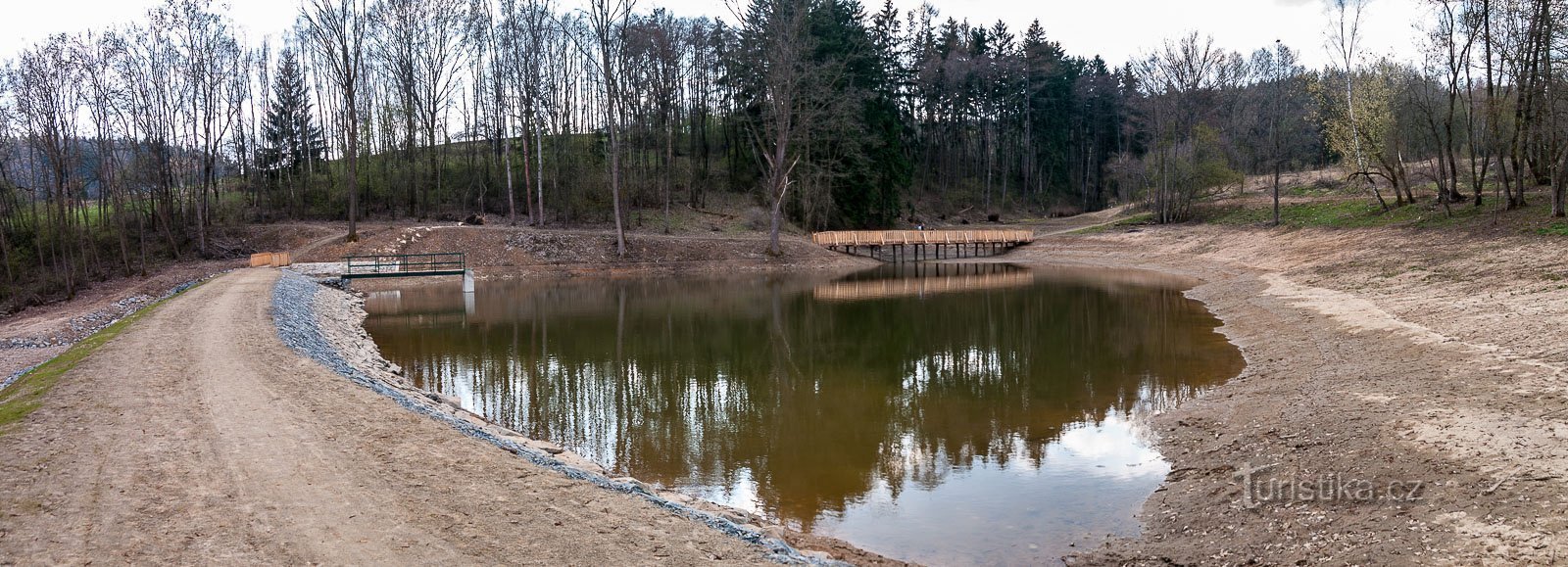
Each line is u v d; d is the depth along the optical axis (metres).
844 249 51.34
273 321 17.59
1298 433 10.28
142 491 6.96
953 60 73.81
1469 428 9.23
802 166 53.91
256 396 10.59
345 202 49.75
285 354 13.79
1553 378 10.65
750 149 62.97
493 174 53.25
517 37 51.34
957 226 67.00
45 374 12.02
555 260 42.53
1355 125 35.06
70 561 5.52
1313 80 44.84
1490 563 6.29
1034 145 85.31
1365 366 13.39
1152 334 20.33
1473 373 11.62
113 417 9.41
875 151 56.88
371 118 56.50
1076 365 16.95
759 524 8.38
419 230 42.88
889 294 32.69
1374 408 10.62
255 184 51.25
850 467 10.70
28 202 45.97
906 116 71.25
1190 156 50.94
